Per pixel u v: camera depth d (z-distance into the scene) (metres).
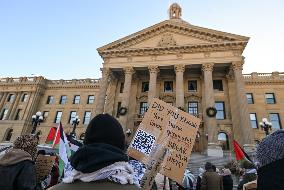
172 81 37.56
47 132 46.91
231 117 32.69
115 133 1.84
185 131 3.91
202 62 32.97
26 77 52.56
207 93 30.70
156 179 5.10
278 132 1.95
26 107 49.31
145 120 3.96
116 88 39.38
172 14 48.16
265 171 1.86
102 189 1.49
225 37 33.31
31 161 3.53
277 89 38.56
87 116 46.59
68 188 1.55
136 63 35.59
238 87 30.11
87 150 1.63
